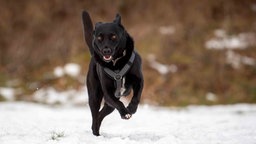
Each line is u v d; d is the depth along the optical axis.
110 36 6.28
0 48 23.94
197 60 21.08
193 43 22.31
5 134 7.55
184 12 24.14
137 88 6.66
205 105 18.06
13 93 19.62
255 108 16.02
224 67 20.64
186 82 19.77
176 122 10.14
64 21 24.39
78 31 23.72
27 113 13.10
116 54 6.40
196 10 24.17
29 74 21.66
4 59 23.31
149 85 19.47
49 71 21.39
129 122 10.38
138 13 24.38
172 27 23.33
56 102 18.58
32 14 24.73
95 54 6.52
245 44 22.27
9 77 21.75
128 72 6.56
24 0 25.28
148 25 23.56
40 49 23.42
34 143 6.54
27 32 24.28
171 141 6.57
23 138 7.06
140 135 7.35
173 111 14.84
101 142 6.48
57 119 11.10
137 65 6.62
